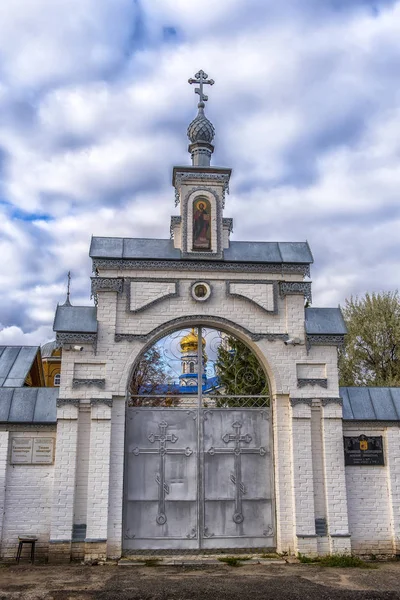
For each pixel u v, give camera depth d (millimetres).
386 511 14617
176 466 14547
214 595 10602
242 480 14617
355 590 10984
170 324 14914
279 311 15266
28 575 12070
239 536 14297
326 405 14727
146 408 14781
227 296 15180
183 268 15234
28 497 13961
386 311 30859
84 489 13859
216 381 15898
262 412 15000
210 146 16906
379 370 30281
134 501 14258
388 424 15016
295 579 11852
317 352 15078
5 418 14156
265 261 15383
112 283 14961
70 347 14484
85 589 10922
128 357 14617
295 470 14297
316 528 14070
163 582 11531
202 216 15648
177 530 14195
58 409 14109
